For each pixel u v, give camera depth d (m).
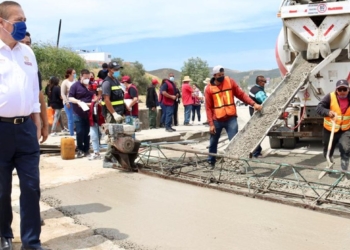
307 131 9.41
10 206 3.88
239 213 5.02
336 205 5.20
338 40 8.38
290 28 8.43
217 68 7.23
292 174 7.04
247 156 6.86
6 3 3.60
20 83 3.65
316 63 8.55
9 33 3.56
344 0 8.18
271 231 4.43
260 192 5.86
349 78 8.49
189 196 5.78
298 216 4.89
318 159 8.55
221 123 7.48
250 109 9.20
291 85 8.13
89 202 5.59
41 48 27.28
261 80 8.84
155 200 5.62
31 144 3.79
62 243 4.20
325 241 4.14
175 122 15.73
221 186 6.16
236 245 4.09
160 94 13.05
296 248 3.99
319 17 8.31
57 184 6.54
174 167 7.44
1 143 3.66
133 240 4.26
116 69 7.58
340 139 6.43
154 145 7.41
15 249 4.03
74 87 8.61
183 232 4.45
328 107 6.59
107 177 6.93
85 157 8.84
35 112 3.97
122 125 7.24
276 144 9.92
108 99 7.48
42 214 5.14
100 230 4.56
